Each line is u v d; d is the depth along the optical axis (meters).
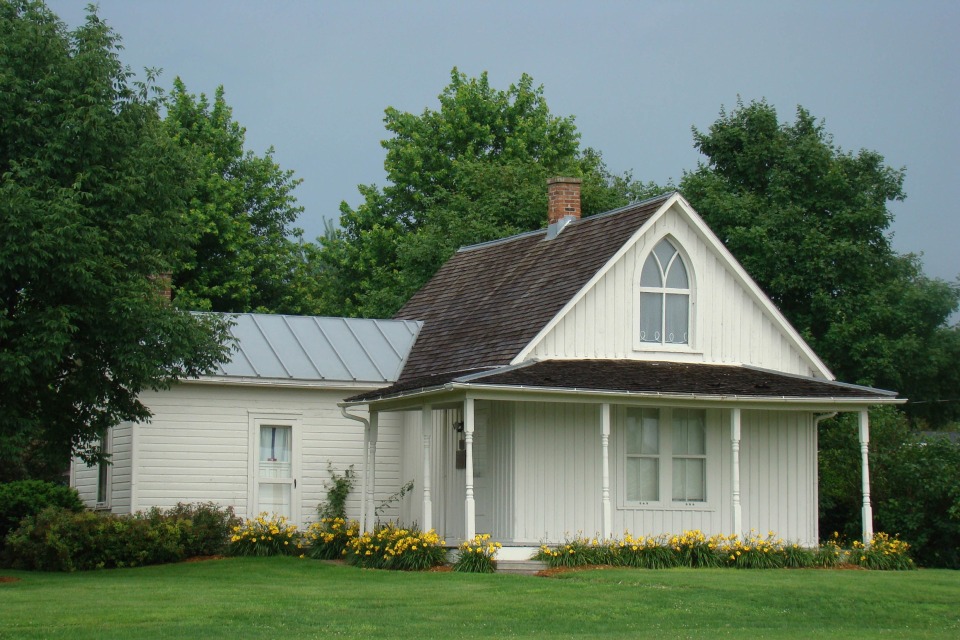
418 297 34.69
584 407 26.33
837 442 32.53
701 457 27.22
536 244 31.34
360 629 16.02
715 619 17.38
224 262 51.16
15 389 21.95
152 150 23.55
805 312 40.09
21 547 25.39
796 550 25.28
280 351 30.03
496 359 26.50
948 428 46.84
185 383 28.55
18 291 22.75
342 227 57.12
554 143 56.84
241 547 27.58
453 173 54.09
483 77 57.50
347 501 29.59
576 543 24.14
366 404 29.56
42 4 23.89
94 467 30.94
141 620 16.56
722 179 43.06
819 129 44.09
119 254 22.88
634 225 27.47
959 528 29.19
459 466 27.73
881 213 40.38
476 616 17.20
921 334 41.88
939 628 17.06
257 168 53.97
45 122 22.84
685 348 27.69
